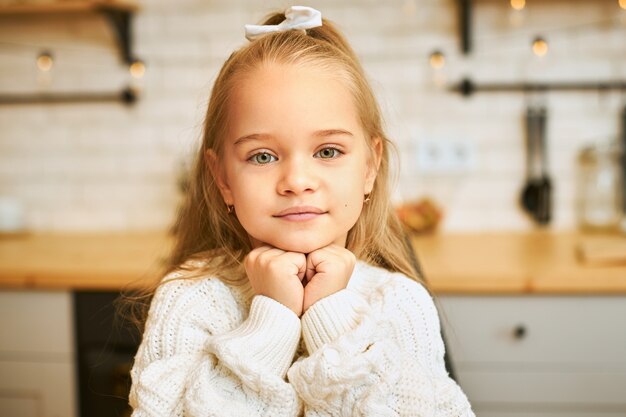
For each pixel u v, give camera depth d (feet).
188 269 3.36
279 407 2.83
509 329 5.98
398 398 2.87
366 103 3.12
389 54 8.04
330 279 2.97
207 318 3.15
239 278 3.34
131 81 8.42
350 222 2.97
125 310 6.27
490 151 8.05
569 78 7.87
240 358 2.83
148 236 8.22
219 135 3.12
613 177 7.80
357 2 8.03
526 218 8.07
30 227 8.70
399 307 3.19
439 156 8.08
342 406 2.83
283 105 2.79
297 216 2.87
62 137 8.59
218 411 2.79
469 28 7.85
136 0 8.29
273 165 2.86
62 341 6.48
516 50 7.91
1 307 6.52
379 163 3.39
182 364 3.01
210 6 8.25
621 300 5.87
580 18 7.80
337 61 3.00
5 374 6.55
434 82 8.02
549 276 5.84
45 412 6.56
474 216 8.13
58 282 6.36
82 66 8.46
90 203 8.63
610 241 6.79
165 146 8.46
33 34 8.47
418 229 7.67
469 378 6.03
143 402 2.92
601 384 5.92
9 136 8.66
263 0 8.13
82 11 8.22
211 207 3.48
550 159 8.00
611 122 7.89
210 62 8.30
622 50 7.80
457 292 5.97
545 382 5.97
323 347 2.84
